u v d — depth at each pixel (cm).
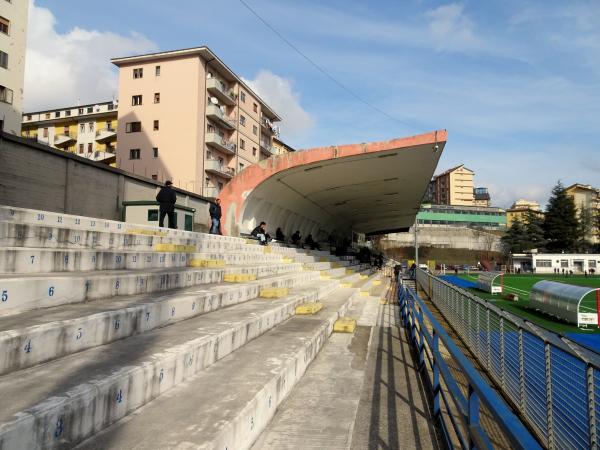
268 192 1789
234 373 421
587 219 8512
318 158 1504
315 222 2811
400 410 485
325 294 1255
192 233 1277
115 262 660
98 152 4959
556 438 488
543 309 1881
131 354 360
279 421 416
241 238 1533
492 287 2888
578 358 429
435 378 467
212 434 275
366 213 3328
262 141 5453
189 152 3994
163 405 327
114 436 270
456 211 10506
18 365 302
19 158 1475
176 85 4088
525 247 8275
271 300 807
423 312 652
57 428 238
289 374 486
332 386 534
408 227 5066
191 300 564
